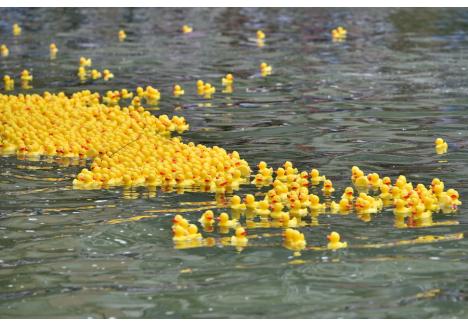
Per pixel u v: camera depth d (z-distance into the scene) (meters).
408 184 11.33
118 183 12.12
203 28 27.52
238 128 15.29
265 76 20.14
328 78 19.80
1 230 10.30
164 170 12.17
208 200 11.34
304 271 8.86
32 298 8.35
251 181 12.20
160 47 24.19
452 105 16.92
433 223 10.27
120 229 10.24
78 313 8.02
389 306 8.04
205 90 18.62
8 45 24.64
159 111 16.72
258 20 29.16
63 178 12.45
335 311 7.96
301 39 25.44
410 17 29.33
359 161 13.16
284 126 15.41
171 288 8.52
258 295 8.33
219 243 9.70
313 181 12.15
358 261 9.09
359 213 10.69
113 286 8.59
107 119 15.46
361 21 28.69
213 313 7.98
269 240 9.77
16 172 12.77
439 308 7.98
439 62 21.56
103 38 25.70
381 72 20.42
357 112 16.44
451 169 12.66
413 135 14.67
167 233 10.08
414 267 8.92
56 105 16.19
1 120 15.09
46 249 9.65
